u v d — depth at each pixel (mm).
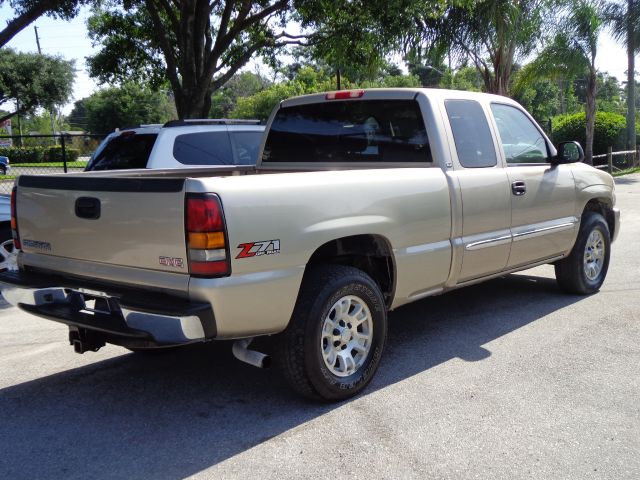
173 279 3512
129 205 3662
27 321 6172
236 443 3594
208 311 3416
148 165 7359
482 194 5035
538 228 5684
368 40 14945
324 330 3955
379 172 4289
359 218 4078
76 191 3930
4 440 3674
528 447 3498
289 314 3756
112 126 64438
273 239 3609
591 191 6410
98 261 3900
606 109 52062
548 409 3953
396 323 5777
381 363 4785
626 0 22250
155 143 7469
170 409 4066
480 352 4977
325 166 5492
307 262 3836
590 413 3891
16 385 4516
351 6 14656
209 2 14273
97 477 3256
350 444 3562
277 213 3633
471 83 40625
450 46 17594
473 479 3191
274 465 3350
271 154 5918
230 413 3986
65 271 4105
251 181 3578
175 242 3473
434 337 5355
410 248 4484
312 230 3793
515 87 21656
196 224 3379
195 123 7879
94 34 17125
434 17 16312
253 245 3523
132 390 4387
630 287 6938
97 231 3840
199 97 14297
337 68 17078
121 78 17812
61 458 3453
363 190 4117
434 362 4777
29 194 4281
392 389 4297
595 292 6719
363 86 36281
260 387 4395
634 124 25078
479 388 4281
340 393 4043
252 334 3684
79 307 3992
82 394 4332
